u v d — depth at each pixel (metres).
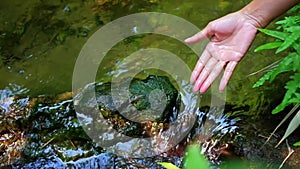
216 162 1.50
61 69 1.78
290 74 1.66
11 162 1.52
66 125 1.57
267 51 1.75
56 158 1.52
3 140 1.56
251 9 1.52
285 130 1.55
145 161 1.51
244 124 1.57
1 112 1.61
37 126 1.57
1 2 2.01
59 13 1.98
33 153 1.53
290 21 1.51
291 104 1.59
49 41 1.88
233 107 1.61
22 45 1.88
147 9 1.97
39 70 1.78
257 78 1.67
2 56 1.84
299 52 1.45
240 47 1.51
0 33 1.92
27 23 1.95
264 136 1.54
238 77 1.68
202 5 1.97
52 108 1.60
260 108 1.60
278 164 1.48
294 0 1.49
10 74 1.78
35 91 1.71
